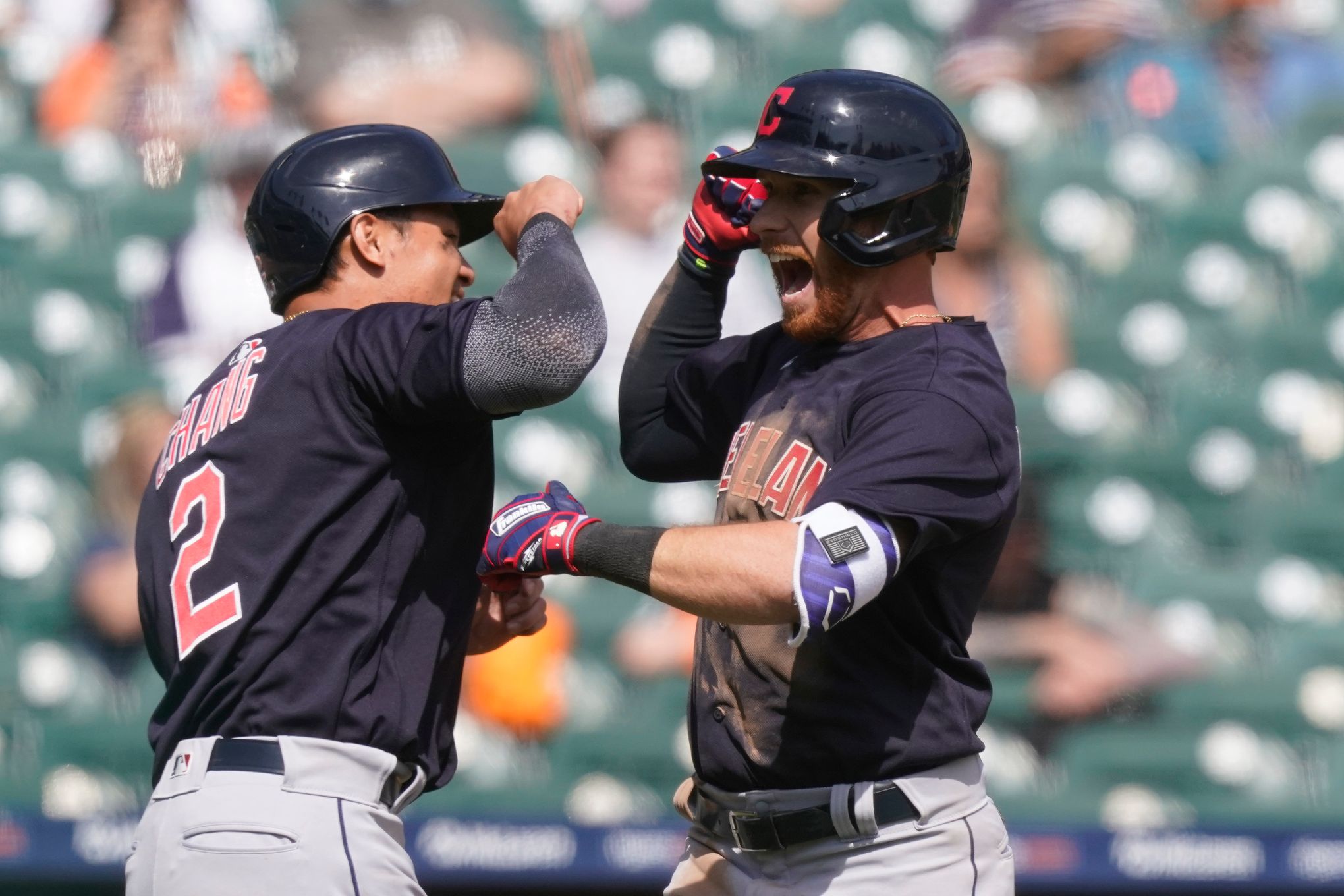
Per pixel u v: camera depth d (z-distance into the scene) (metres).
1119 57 27.95
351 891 8.14
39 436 21.36
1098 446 23.52
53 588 19.94
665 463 10.45
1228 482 23.73
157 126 24.58
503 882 18.08
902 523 8.03
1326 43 29.03
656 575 8.20
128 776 18.89
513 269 24.39
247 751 8.20
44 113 25.06
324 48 25.27
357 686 8.32
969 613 9.04
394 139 9.23
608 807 18.84
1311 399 24.86
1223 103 27.95
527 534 8.70
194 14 25.27
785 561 7.87
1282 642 21.78
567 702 19.55
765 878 9.09
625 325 22.91
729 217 10.09
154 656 9.05
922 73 28.59
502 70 25.64
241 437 8.52
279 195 9.04
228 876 8.05
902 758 8.62
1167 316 25.25
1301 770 20.52
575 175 24.77
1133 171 26.62
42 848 17.42
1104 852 18.81
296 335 8.70
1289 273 26.27
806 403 8.97
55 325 22.48
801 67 28.14
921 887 8.68
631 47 27.25
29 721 19.00
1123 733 20.50
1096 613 21.62
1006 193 25.84
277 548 8.34
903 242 8.79
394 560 8.49
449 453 8.63
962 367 8.59
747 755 8.84
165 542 8.73
